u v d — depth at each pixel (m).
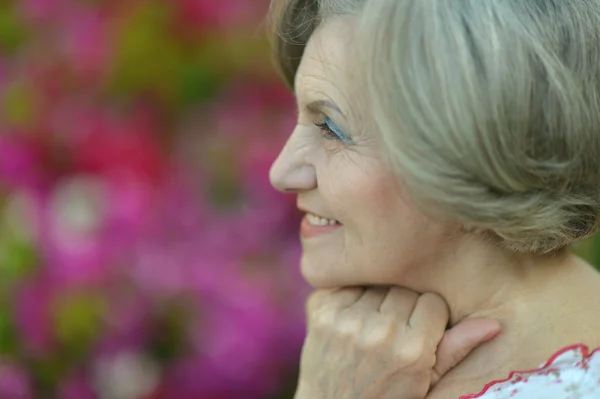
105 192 2.82
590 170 1.43
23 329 2.67
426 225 1.54
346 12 1.50
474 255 1.57
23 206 2.87
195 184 2.95
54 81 3.04
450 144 1.35
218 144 2.98
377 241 1.57
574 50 1.38
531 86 1.34
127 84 3.08
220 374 2.69
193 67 3.11
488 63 1.32
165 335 2.73
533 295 1.56
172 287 2.70
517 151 1.35
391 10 1.38
